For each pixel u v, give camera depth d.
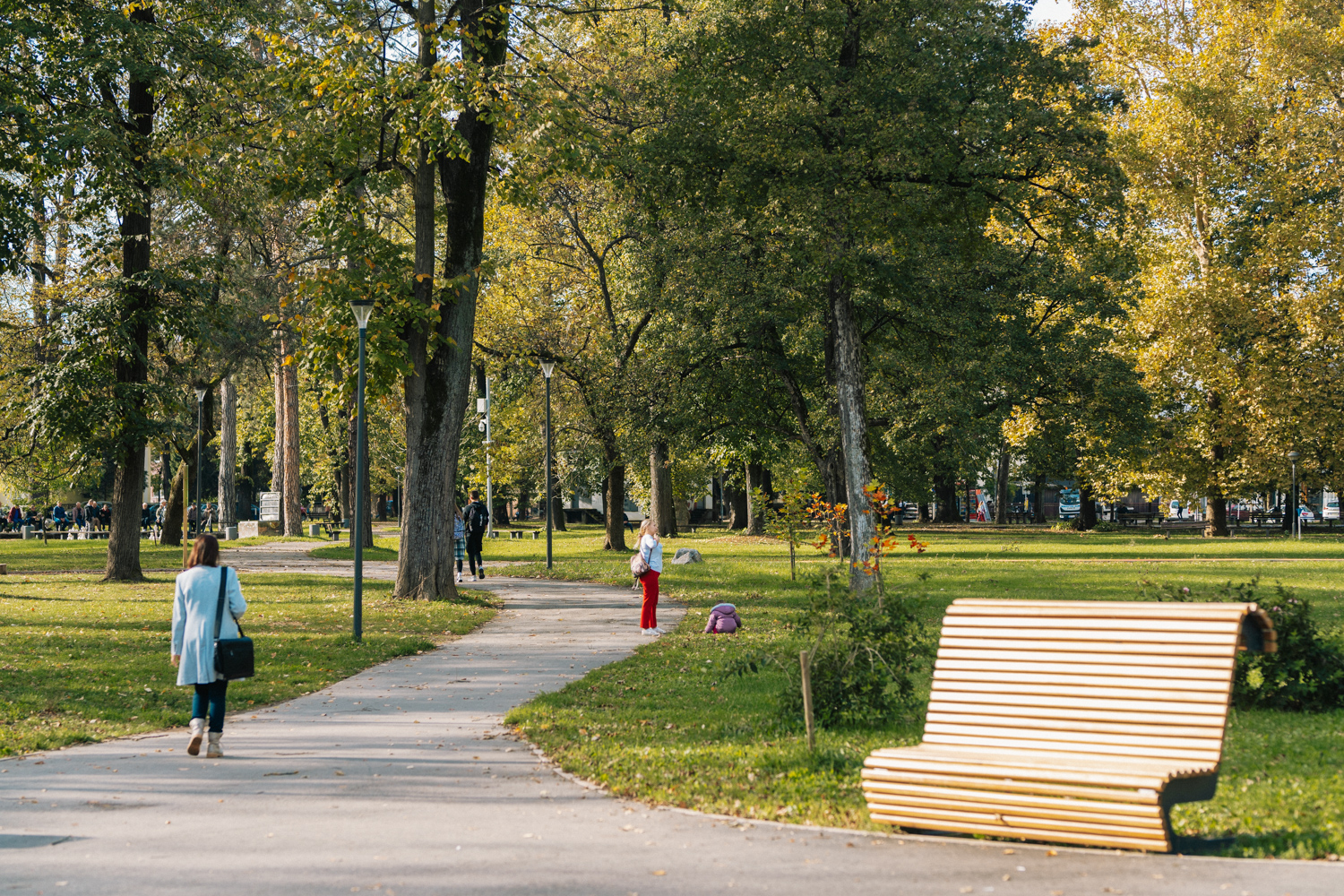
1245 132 42.66
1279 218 43.16
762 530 50.25
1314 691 9.70
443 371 21.39
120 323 25.31
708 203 21.83
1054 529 61.94
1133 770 5.54
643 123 23.23
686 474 60.16
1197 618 5.80
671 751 8.30
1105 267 33.84
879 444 38.41
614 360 37.66
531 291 38.69
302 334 20.22
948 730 6.39
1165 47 42.56
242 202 24.64
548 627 17.89
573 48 26.44
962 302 26.80
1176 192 39.53
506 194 22.38
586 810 6.72
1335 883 4.95
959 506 94.94
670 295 30.45
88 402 25.20
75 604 20.98
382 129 19.72
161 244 29.84
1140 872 5.19
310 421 56.62
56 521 62.19
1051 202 22.33
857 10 20.20
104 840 6.11
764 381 32.88
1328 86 41.34
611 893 5.07
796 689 9.28
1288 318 43.31
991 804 5.70
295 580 27.61
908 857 5.60
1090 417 36.53
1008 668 6.30
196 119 23.05
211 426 39.28
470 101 18.14
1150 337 44.75
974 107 19.98
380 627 17.30
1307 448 46.38
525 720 9.82
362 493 16.20
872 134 19.25
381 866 5.57
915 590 21.22
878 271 20.81
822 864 5.49
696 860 5.59
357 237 20.23
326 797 7.16
